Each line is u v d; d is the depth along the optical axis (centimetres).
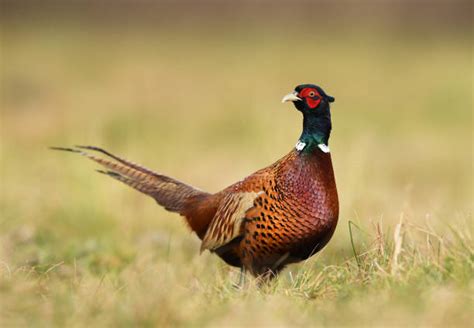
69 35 7919
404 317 962
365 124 3878
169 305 1012
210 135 3612
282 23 8762
